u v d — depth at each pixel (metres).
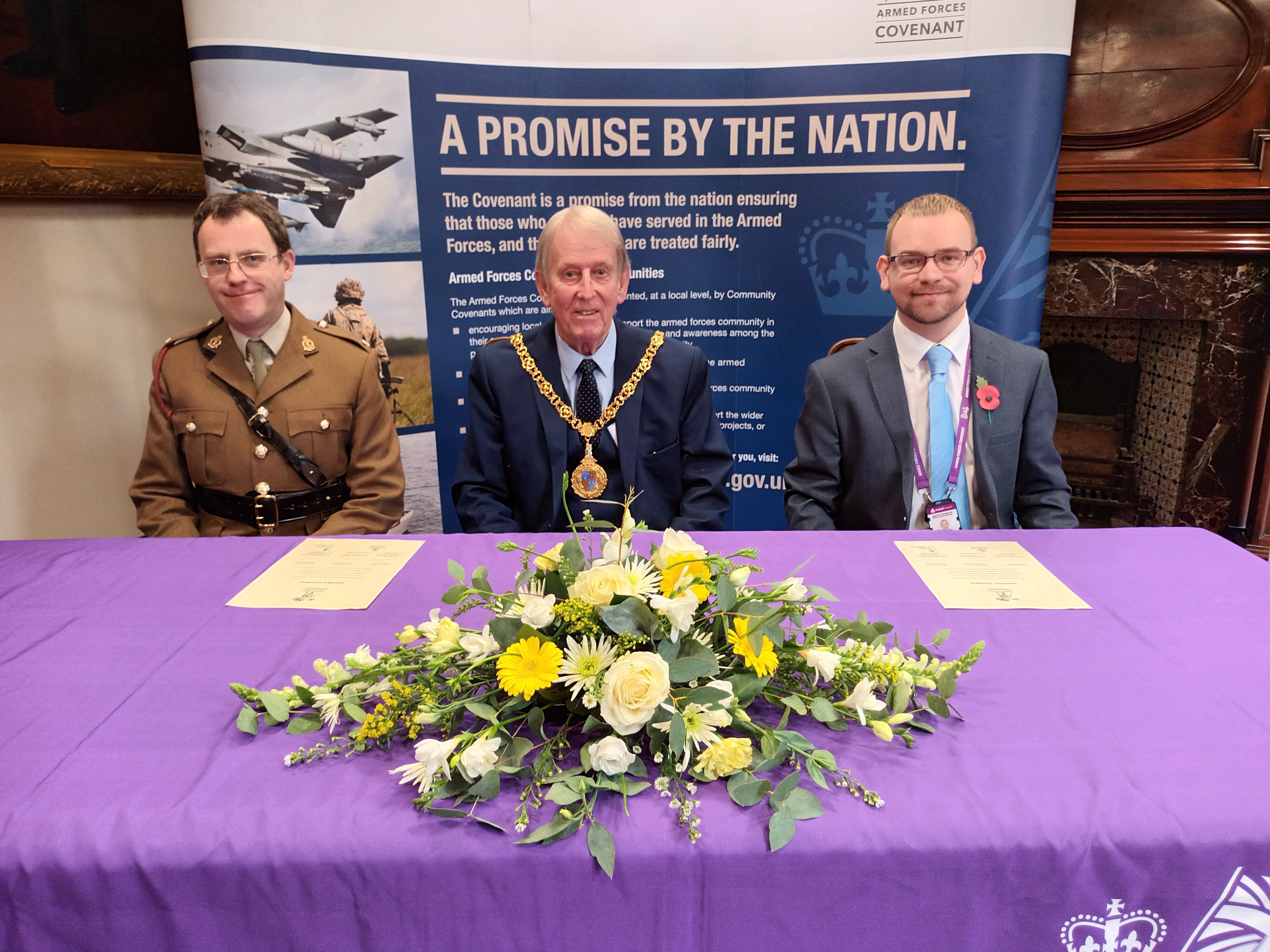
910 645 1.04
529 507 2.01
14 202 2.18
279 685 0.97
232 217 1.83
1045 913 0.75
